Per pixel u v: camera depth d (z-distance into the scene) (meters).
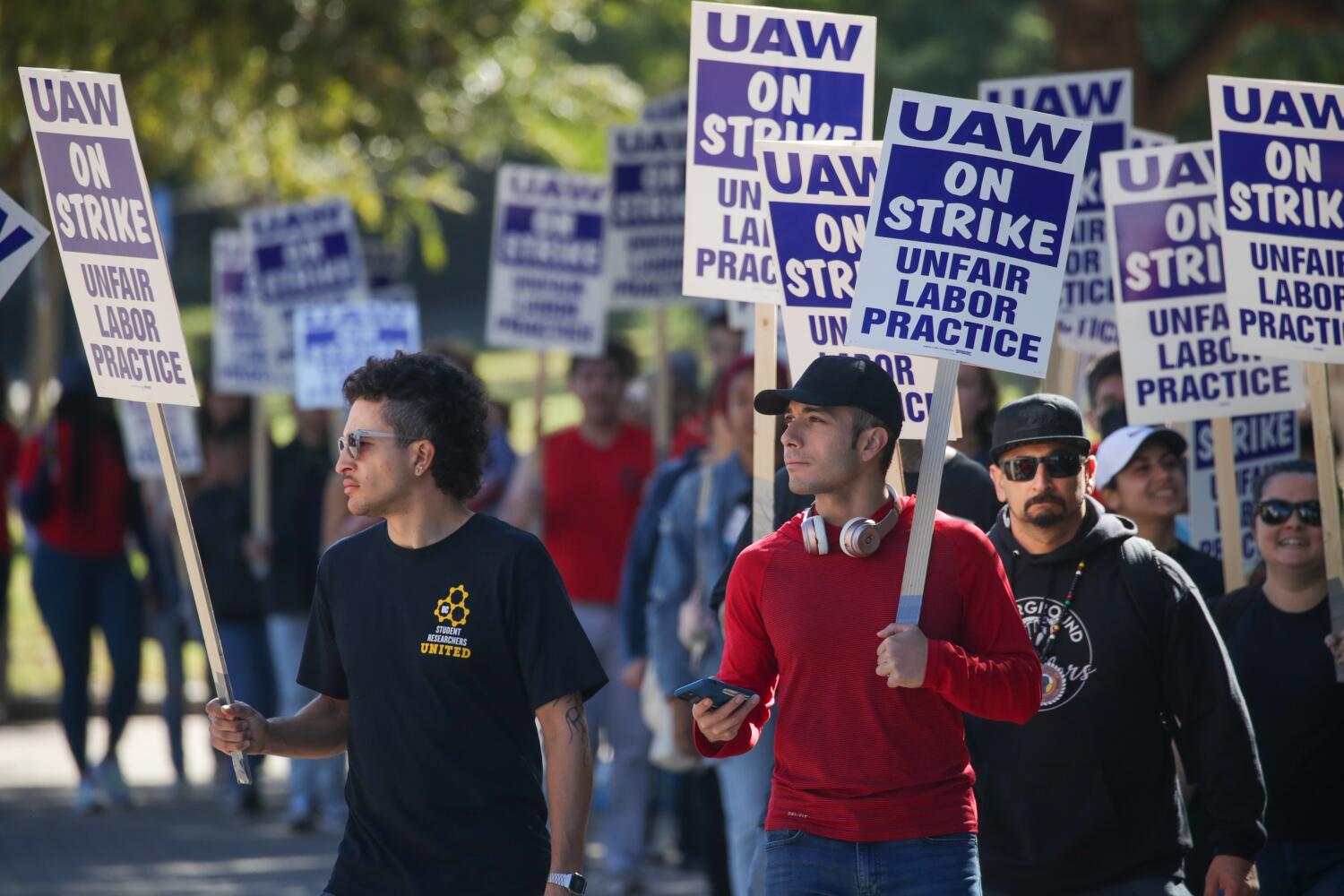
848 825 13.81
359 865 13.96
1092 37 44.66
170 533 38.47
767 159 17.20
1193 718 15.93
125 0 42.00
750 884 20.20
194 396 14.78
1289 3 44.84
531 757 14.15
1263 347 17.77
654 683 24.69
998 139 14.57
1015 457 16.03
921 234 14.54
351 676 14.15
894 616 13.75
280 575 35.12
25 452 35.75
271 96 47.62
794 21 18.39
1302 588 17.72
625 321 129.75
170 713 39.12
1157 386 20.20
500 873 13.77
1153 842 15.91
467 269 162.62
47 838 33.84
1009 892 16.09
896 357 17.31
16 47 41.38
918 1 72.06
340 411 34.09
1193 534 22.23
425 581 13.99
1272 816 17.69
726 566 18.30
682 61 88.44
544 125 59.72
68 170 15.30
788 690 14.11
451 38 49.28
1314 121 17.61
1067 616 16.03
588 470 31.44
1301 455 24.36
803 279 17.19
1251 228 17.80
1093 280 23.88
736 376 23.12
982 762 16.17
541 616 13.91
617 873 29.22
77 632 36.22
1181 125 65.06
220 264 38.16
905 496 15.59
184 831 34.94
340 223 37.81
